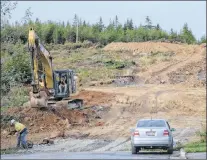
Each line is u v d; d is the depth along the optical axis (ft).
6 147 148.77
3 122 181.57
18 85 150.20
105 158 103.76
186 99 246.27
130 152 127.54
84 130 188.24
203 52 402.31
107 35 587.68
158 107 238.07
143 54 428.56
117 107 232.94
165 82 322.14
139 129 117.70
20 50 140.87
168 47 443.73
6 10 125.80
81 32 579.89
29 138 172.86
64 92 208.03
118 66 374.63
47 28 552.00
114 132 184.44
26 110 195.00
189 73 340.59
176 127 194.49
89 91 264.11
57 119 195.31
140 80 329.93
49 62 196.75
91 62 391.86
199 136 163.94
